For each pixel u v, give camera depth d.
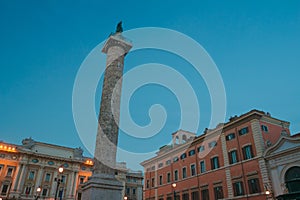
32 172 61.66
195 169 43.00
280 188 29.12
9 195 56.56
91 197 20.31
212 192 38.31
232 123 37.38
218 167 38.62
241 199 33.25
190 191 42.69
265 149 32.41
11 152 60.47
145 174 57.28
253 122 34.53
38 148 64.56
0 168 58.66
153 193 52.53
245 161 34.16
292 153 28.78
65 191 63.38
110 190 21.23
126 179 76.56
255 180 32.19
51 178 63.19
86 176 67.88
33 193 59.41
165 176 50.25
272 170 30.64
